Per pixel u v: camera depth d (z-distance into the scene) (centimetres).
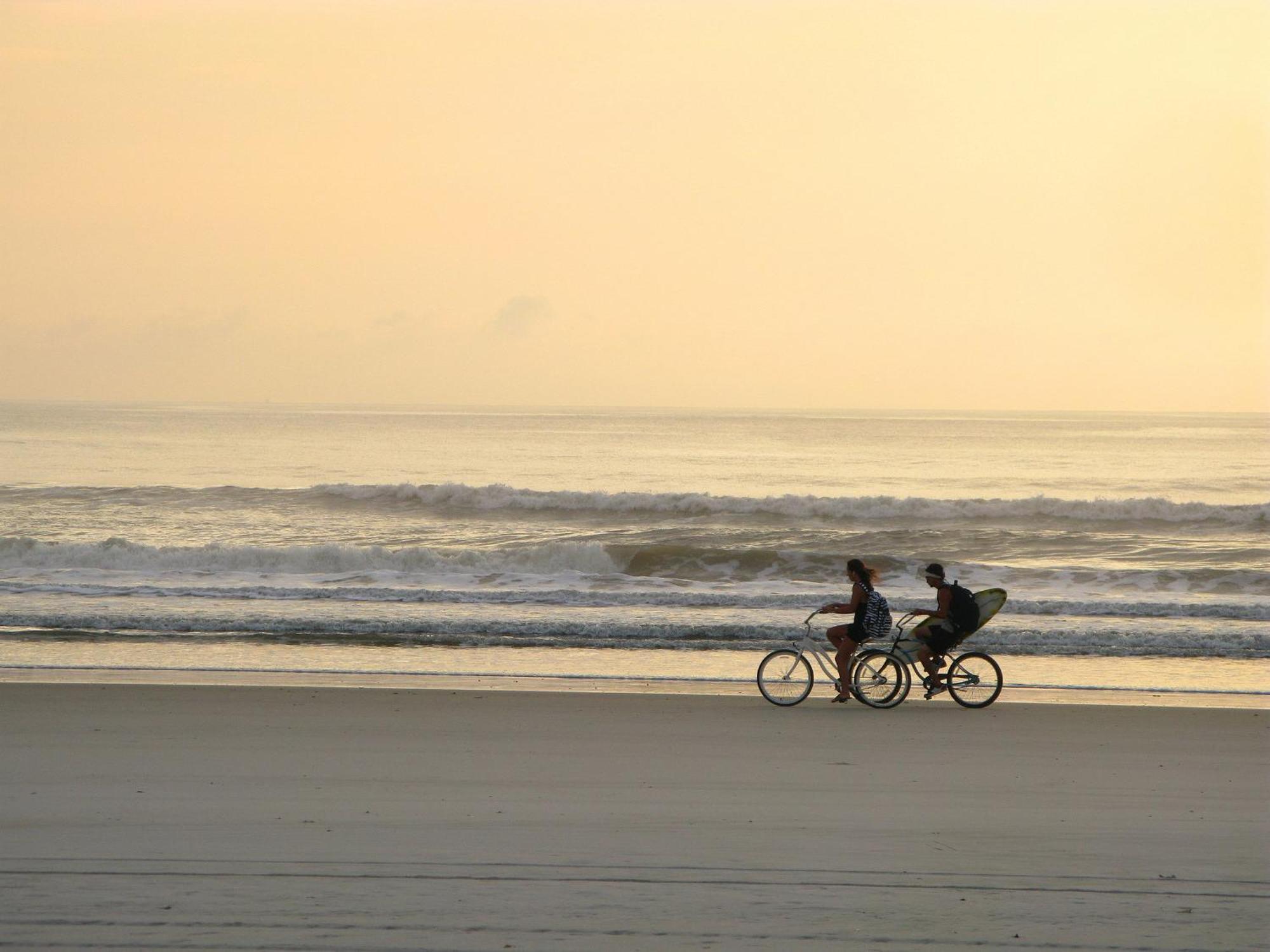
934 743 4119
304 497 14825
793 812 3181
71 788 3344
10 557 9300
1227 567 10038
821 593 8194
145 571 8919
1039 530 12862
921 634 4759
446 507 14288
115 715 4359
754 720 4478
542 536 12150
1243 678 5597
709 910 2372
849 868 2677
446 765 3691
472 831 2942
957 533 11869
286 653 5984
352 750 3888
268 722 4294
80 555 9294
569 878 2569
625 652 6150
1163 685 5416
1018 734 4266
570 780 3522
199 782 3434
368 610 7194
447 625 6675
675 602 7662
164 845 2781
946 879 2603
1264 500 19075
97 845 2781
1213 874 2664
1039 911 2403
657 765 3731
